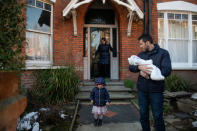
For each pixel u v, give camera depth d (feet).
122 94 17.20
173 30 21.50
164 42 21.12
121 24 19.94
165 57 7.70
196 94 15.92
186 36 21.70
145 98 8.21
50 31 17.83
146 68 7.43
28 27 15.56
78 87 16.79
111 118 12.12
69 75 15.79
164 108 14.12
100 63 19.86
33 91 14.01
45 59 17.37
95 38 22.18
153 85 7.71
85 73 21.44
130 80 18.72
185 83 18.81
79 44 19.20
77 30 19.20
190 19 21.63
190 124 11.06
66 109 13.42
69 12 17.69
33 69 15.35
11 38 8.11
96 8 21.47
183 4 21.09
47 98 13.87
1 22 7.77
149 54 8.09
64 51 18.80
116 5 19.58
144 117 8.25
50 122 10.79
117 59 21.81
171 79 18.40
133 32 20.08
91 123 11.19
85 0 17.43
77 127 10.52
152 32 20.44
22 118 10.14
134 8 17.34
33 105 12.85
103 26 21.75
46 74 15.39
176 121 11.65
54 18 18.07
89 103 15.47
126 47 19.92
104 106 10.85
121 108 14.34
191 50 21.54
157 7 20.58
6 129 2.56
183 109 14.20
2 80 2.59
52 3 17.88
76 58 19.08
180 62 21.48
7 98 2.74
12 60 8.39
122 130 10.16
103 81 10.75
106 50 19.77
